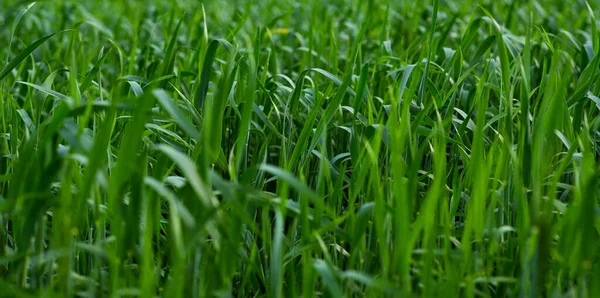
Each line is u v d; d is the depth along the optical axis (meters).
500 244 1.20
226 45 1.46
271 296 1.12
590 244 1.05
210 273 1.09
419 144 1.46
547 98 1.19
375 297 1.10
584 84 1.42
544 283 1.04
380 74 1.77
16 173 1.09
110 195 1.03
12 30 1.58
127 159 1.02
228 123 1.51
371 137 1.32
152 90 1.02
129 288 1.12
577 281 1.12
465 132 1.52
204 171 1.02
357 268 1.20
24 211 1.06
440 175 1.09
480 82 1.37
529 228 1.10
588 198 1.05
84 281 1.14
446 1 3.20
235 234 1.06
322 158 1.20
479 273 1.08
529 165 1.17
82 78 1.71
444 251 1.10
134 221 1.06
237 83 1.62
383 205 1.10
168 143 1.34
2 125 1.44
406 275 1.06
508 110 1.25
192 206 1.05
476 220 1.11
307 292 1.09
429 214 1.07
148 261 1.04
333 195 1.24
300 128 1.53
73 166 1.20
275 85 1.57
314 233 1.09
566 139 1.30
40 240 1.09
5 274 1.22
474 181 1.13
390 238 1.19
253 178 1.36
